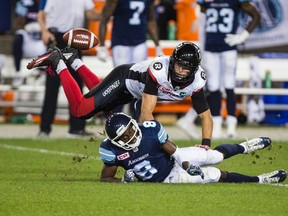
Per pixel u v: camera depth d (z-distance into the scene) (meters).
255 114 48.84
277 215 20.61
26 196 23.05
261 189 24.47
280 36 49.22
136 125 24.55
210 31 40.88
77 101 29.41
